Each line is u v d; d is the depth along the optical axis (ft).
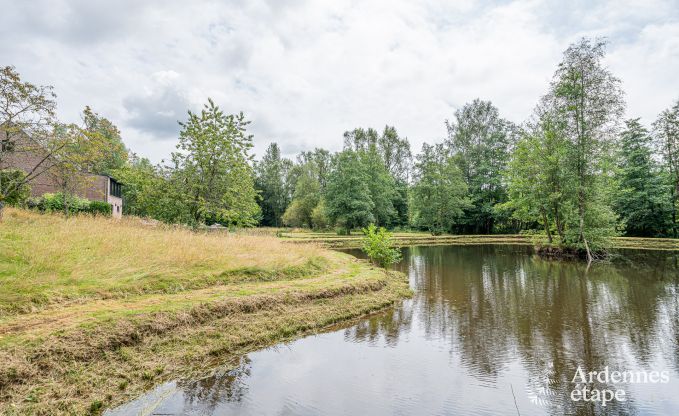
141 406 18.69
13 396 17.33
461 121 187.62
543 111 93.56
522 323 34.86
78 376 19.70
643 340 30.30
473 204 178.50
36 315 24.22
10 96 44.75
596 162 83.05
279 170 263.70
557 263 79.30
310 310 34.37
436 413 19.12
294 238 120.57
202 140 69.97
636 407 20.04
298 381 22.30
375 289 44.55
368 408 19.36
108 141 57.26
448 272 65.67
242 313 30.73
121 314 25.30
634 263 79.00
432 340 30.14
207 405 19.07
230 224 78.64
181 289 33.58
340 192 159.02
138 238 43.78
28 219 47.62
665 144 134.10
